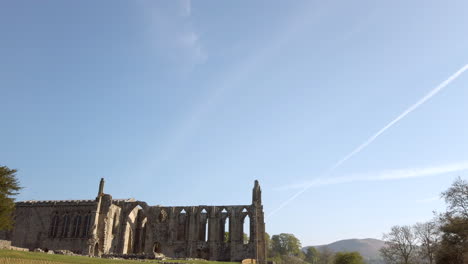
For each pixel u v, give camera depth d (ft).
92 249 294.46
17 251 175.73
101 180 325.83
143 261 199.11
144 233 346.74
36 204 326.65
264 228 323.57
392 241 332.60
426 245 297.94
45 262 137.39
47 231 317.01
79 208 319.47
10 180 239.30
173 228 324.80
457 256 215.92
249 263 282.56
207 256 317.01
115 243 318.65
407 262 321.32
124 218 328.90
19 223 322.55
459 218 219.20
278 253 595.88
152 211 330.95
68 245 308.60
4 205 233.55
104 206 317.42
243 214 325.42
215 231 321.32
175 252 317.01
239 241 315.78
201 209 330.34
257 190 335.06
